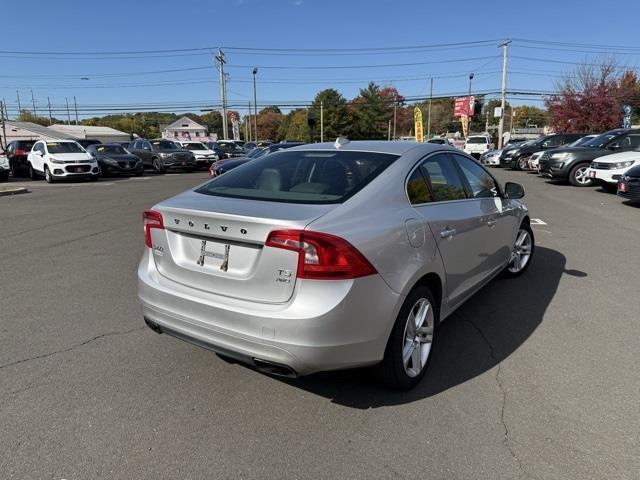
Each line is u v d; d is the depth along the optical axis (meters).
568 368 3.50
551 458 2.54
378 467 2.49
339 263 2.58
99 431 2.77
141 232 8.54
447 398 3.12
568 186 15.77
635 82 39.84
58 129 74.25
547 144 23.09
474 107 48.44
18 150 22.53
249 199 3.06
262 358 2.68
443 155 3.97
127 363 3.59
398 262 2.90
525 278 5.65
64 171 19.44
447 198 3.76
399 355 3.02
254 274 2.72
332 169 3.36
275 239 2.62
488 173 4.75
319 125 83.25
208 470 2.46
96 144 24.58
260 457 2.56
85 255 6.84
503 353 3.75
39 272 5.97
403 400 3.11
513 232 5.10
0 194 14.60
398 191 3.22
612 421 2.85
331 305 2.56
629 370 3.47
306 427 2.82
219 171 16.62
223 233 2.80
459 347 3.85
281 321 2.58
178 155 26.47
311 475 2.43
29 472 2.43
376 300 2.74
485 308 4.69
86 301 4.91
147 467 2.48
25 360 3.62
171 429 2.79
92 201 13.09
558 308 4.69
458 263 3.71
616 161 13.02
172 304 3.02
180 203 3.11
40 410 2.97
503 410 2.98
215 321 2.82
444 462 2.52
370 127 92.75
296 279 2.59
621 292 5.15
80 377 3.37
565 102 37.44
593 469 2.46
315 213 2.73
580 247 7.21
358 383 3.32
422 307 3.26
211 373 3.44
